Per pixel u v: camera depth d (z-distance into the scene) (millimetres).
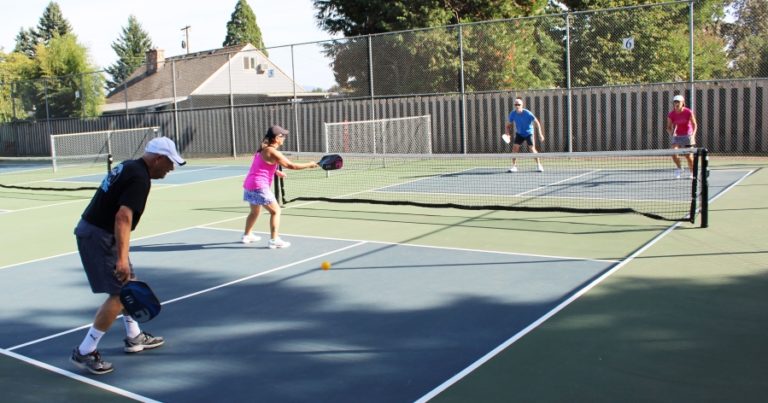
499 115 20500
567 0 30500
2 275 8211
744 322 5441
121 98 42625
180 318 6211
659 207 11008
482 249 8516
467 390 4367
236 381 4730
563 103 19672
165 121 27844
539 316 5809
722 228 9102
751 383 4301
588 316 5738
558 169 17234
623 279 6840
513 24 20047
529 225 10047
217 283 7398
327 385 4578
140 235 10453
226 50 39281
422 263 7898
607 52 18859
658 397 4145
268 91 37625
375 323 5844
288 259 8398
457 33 20688
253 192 8992
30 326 6180
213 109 26359
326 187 15508
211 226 11078
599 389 4293
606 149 19391
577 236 9086
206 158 26812
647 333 5270
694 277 6797
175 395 4535
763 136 17875
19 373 5031
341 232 10055
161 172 5012
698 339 5105
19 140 33188
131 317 4797
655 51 18344
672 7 18125
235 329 5852
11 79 41406
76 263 8727
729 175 14664
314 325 5867
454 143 21203
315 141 23641
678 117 13883
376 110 22266
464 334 5453
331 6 29766
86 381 4840
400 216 11281
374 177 17281
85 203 14727
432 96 21297
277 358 5133
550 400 4164
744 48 18578
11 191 17547
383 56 21750
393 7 27219
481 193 13570
